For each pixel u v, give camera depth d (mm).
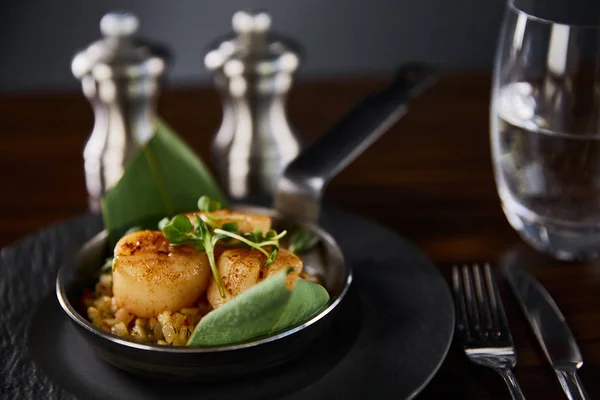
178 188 553
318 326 458
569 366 472
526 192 558
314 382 459
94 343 455
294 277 471
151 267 472
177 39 1164
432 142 711
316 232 521
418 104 767
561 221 558
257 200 594
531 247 582
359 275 533
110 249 522
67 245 562
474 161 685
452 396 466
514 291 530
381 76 816
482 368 481
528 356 486
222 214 512
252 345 441
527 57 534
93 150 668
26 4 1144
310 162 574
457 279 537
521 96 539
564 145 531
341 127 598
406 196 640
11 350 480
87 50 659
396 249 555
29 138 718
